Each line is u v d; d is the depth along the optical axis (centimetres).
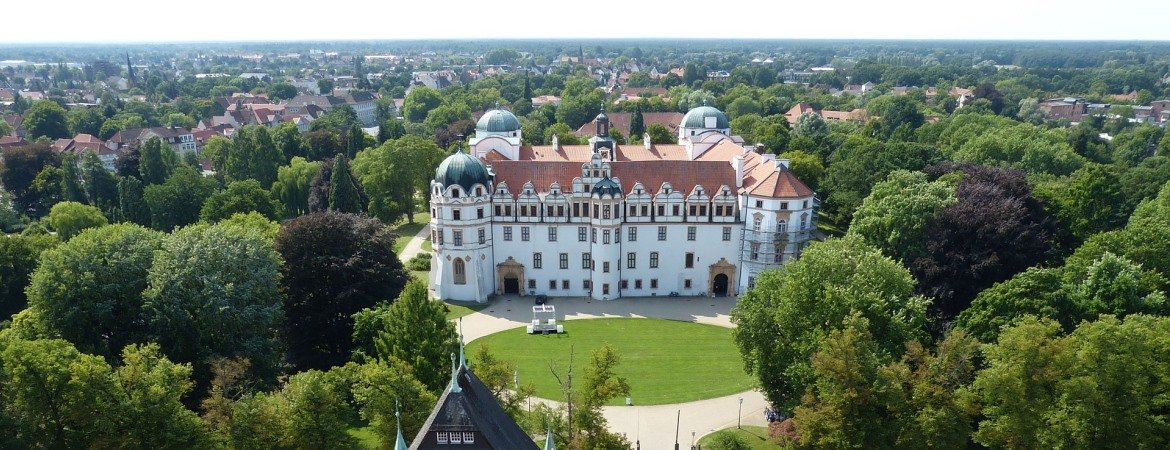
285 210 16638
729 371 8825
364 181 15738
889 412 5872
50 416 5631
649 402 7981
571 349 9344
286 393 5950
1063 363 5625
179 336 7106
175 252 7375
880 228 9612
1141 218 9681
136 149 18400
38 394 5491
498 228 11425
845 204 13275
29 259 9369
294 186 16738
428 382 6531
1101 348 5647
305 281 8806
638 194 11206
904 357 6084
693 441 7131
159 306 7100
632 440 7156
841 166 14012
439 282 11388
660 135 19700
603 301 11488
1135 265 7275
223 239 7775
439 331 6775
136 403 5516
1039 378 5662
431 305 6919
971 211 9025
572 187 11281
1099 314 6419
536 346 9650
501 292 11775
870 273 7138
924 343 7169
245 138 17550
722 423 7506
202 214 13362
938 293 8588
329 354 8750
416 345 6681
